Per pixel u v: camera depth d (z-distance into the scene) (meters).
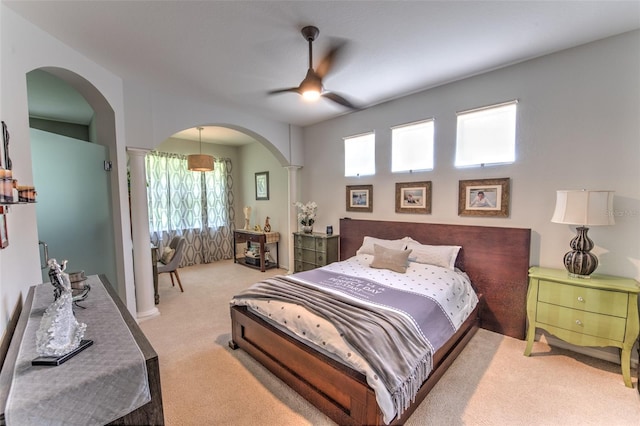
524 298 2.76
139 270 3.23
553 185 2.63
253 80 3.02
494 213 2.97
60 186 2.42
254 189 6.38
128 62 2.60
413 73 2.93
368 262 3.34
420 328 1.93
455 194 3.25
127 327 1.26
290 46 2.36
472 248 3.07
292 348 2.01
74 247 2.53
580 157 2.49
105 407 0.93
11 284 1.48
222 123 3.90
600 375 2.19
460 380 2.13
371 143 4.06
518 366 2.31
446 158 3.29
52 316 1.06
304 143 5.06
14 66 1.77
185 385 2.10
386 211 3.92
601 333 2.15
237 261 6.21
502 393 1.99
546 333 2.69
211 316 3.36
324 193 4.77
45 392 0.85
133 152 3.13
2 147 1.50
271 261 5.96
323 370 1.79
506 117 2.88
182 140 5.81
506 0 1.82
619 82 2.29
